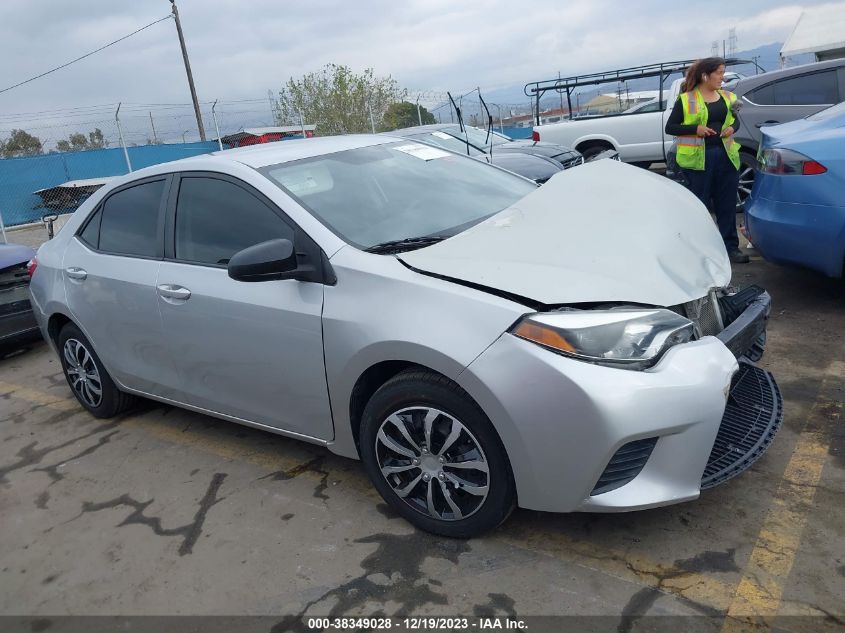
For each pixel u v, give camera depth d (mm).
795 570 2348
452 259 2627
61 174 18578
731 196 5859
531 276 2447
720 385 2357
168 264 3451
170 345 3490
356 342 2648
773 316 4715
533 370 2283
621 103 12016
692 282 2643
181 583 2686
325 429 2994
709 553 2475
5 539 3189
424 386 2535
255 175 3174
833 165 4242
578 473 2303
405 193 3348
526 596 2369
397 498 2803
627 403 2213
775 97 7598
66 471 3787
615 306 2355
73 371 4445
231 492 3309
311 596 2512
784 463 2973
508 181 3898
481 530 2607
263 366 3064
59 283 4160
